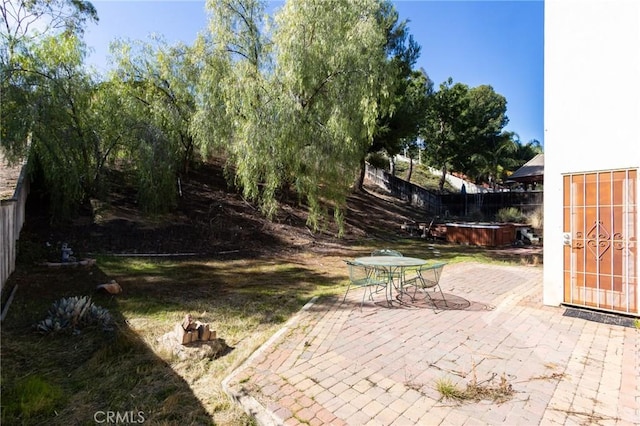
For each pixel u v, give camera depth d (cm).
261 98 908
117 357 320
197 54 1034
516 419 223
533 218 1609
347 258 919
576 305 457
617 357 314
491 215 1848
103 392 266
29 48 774
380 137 1653
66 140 791
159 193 931
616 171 420
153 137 925
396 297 535
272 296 540
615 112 420
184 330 336
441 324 409
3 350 329
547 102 477
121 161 974
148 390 269
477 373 286
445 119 2567
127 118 898
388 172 2433
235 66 955
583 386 264
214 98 988
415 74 2106
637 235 405
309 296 546
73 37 856
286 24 936
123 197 1018
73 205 852
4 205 494
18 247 645
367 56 954
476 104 3017
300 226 1171
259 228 1078
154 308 461
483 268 789
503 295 546
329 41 933
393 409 234
